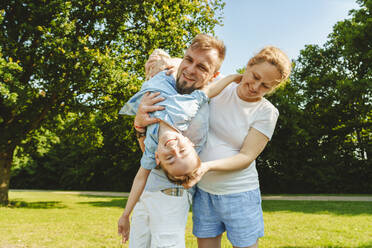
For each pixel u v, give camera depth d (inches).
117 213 382.9
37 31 401.4
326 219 302.7
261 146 75.0
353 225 265.4
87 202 565.0
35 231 251.8
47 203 529.3
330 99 852.6
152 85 72.6
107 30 455.5
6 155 488.1
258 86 68.1
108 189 1184.8
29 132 514.0
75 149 1222.3
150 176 76.4
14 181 1316.4
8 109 456.1
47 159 1310.3
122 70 426.3
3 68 367.6
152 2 429.1
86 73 413.7
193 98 68.7
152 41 434.9
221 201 76.2
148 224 76.8
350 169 820.6
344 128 833.5
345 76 860.0
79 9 433.4
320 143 874.8
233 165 71.1
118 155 1075.9
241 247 75.5
